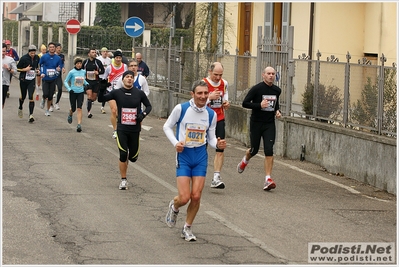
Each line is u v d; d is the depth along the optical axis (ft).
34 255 26.07
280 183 42.80
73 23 109.70
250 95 40.73
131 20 90.12
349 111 46.68
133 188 39.11
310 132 50.44
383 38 67.00
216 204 35.94
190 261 25.88
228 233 30.14
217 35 90.89
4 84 69.26
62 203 34.63
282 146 53.57
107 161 47.73
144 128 68.95
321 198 38.70
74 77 63.21
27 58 67.82
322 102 49.96
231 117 62.75
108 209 33.78
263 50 57.47
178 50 78.64
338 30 70.23
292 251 27.71
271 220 32.89
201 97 29.09
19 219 31.24
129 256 26.25
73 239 28.37
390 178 40.81
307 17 72.43
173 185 40.50
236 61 62.85
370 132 44.11
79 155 49.65
